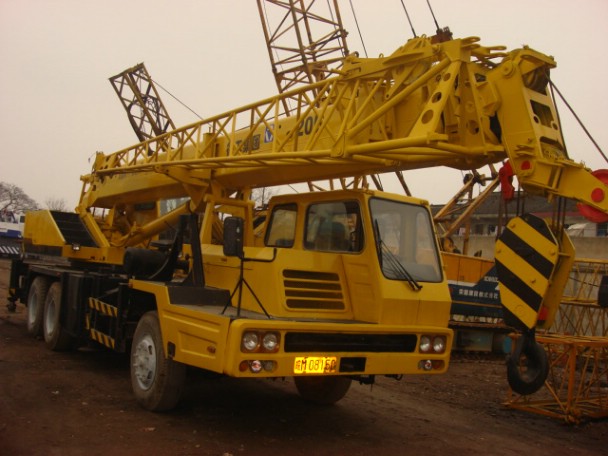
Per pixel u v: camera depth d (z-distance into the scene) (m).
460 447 6.01
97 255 10.35
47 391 6.76
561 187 5.07
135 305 7.21
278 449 5.40
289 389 8.04
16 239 38.53
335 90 6.28
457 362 12.81
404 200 6.47
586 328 15.02
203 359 5.34
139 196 10.15
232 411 6.59
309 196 6.88
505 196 5.46
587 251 19.97
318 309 5.89
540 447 6.31
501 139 5.26
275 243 7.24
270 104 7.03
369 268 5.98
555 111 5.39
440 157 5.48
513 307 5.45
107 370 8.19
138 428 5.64
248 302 6.00
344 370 5.48
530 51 5.07
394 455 5.54
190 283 6.57
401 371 5.77
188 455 5.02
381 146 5.32
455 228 15.69
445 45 5.31
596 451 6.35
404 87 5.73
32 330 10.23
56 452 4.83
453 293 13.61
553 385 8.49
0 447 4.83
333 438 5.93
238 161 6.89
